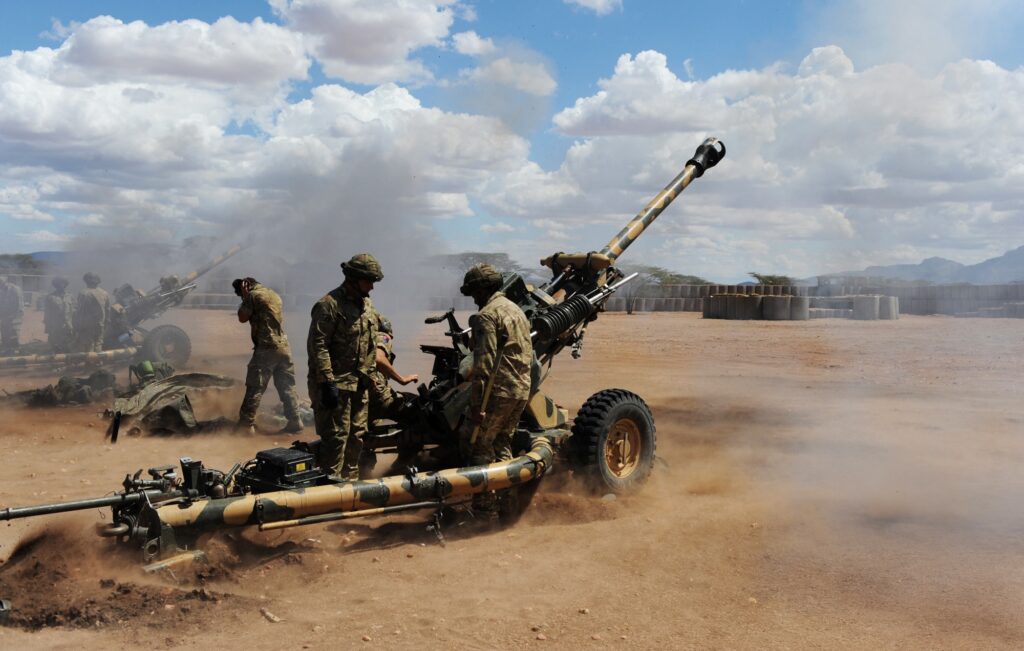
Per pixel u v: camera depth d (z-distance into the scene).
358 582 4.39
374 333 5.98
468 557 4.82
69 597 3.89
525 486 5.97
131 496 4.34
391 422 7.11
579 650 3.58
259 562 4.59
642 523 5.48
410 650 3.55
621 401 6.28
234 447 7.91
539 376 6.18
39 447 7.99
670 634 3.76
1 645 3.51
